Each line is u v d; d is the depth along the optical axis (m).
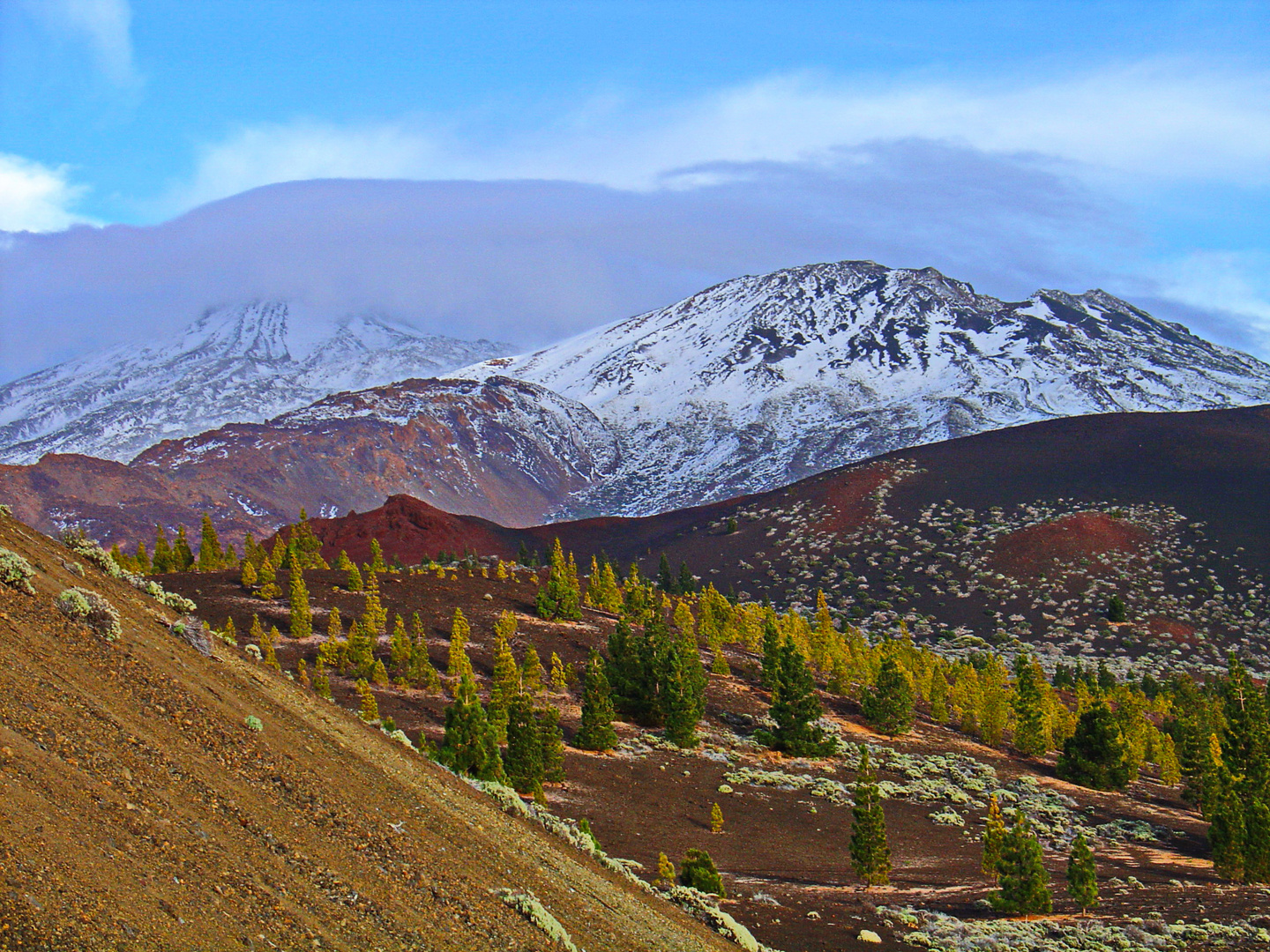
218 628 85.75
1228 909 47.88
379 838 19.83
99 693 17.88
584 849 31.33
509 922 19.73
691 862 46.44
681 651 89.56
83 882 12.78
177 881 14.16
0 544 21.55
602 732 76.00
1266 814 57.19
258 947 13.91
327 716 26.45
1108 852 68.50
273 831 17.31
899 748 93.81
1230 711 88.75
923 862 61.34
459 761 53.22
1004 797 81.69
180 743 18.12
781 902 46.69
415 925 17.28
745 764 81.12
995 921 45.16
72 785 14.61
